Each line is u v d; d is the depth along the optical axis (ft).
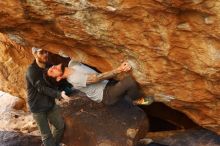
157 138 21.15
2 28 17.34
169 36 14.76
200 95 17.03
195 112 18.54
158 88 17.57
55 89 18.52
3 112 26.00
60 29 16.62
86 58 18.15
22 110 26.22
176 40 14.82
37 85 17.71
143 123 19.85
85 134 19.90
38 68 17.81
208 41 14.33
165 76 16.70
